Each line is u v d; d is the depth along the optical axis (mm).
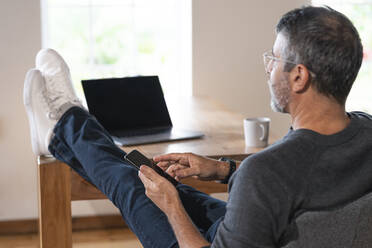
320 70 1054
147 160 1484
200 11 3125
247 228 1009
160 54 3393
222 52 3184
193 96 3098
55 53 2055
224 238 1038
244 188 1019
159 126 2219
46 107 1913
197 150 1825
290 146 1042
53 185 1846
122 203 1612
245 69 3221
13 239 3104
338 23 1059
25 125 3072
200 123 2291
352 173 1073
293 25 1076
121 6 3311
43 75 1987
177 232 1195
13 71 3006
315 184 1038
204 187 1889
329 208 1051
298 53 1063
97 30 3314
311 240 1052
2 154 3084
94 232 3184
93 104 2143
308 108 1096
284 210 1016
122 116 2176
